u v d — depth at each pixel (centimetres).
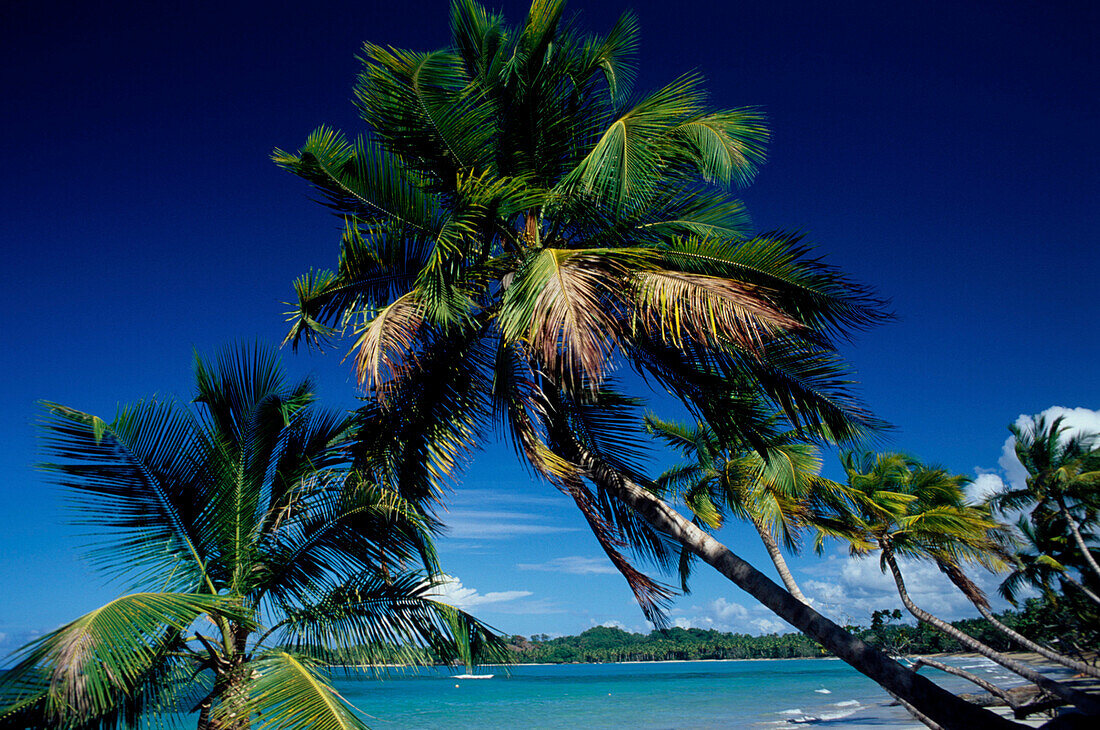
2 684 413
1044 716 2028
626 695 5238
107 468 647
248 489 711
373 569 695
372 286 786
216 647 632
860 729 2280
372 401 753
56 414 617
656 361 727
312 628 663
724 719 3045
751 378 690
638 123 612
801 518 1127
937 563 1634
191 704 608
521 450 671
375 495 668
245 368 730
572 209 706
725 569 629
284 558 692
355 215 752
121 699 568
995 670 5806
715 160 676
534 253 675
